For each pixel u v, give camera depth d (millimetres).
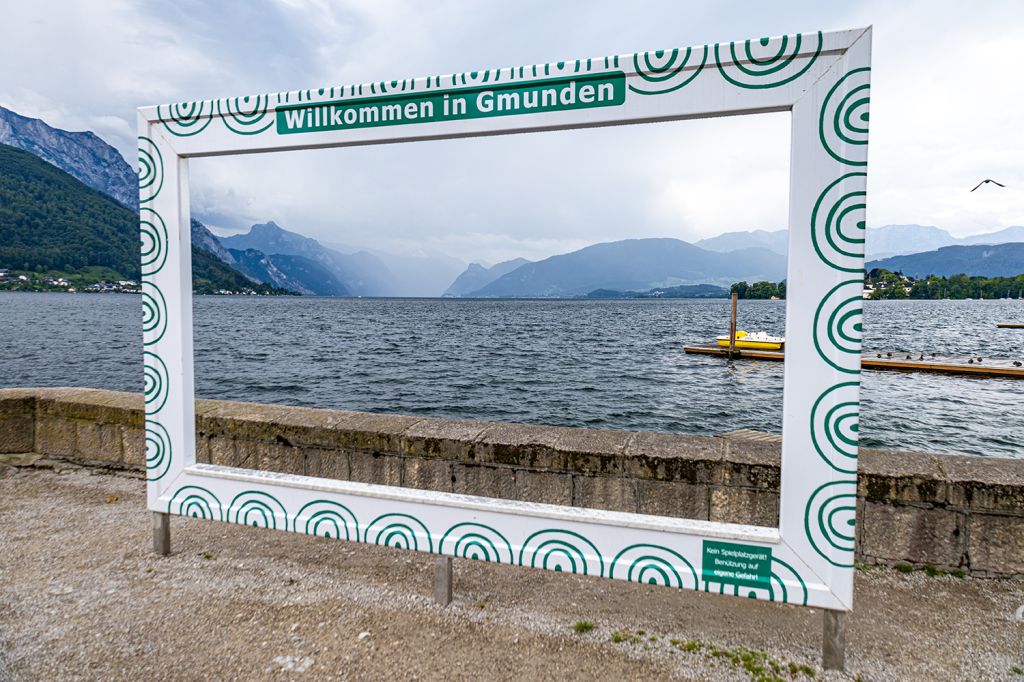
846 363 2586
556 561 3039
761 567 2775
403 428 4355
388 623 3062
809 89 2553
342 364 42625
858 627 3018
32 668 2678
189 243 3689
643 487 3783
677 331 78938
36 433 5418
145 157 3615
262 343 58375
